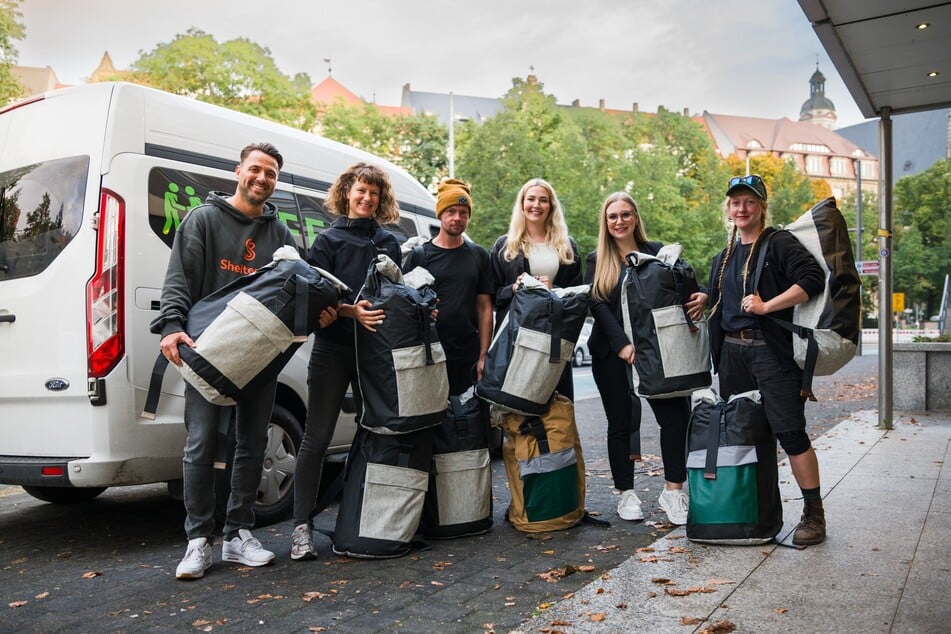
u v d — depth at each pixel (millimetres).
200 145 4898
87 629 3145
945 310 20609
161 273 4473
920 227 63406
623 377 4820
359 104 35719
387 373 4039
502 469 6930
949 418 9094
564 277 4941
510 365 4441
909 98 8383
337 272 4285
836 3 6191
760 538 3990
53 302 4359
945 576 3447
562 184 36500
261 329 3588
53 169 4547
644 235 5016
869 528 4273
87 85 4586
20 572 4012
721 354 4371
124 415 4242
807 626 2900
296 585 3654
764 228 4285
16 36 19312
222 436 3867
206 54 29703
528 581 3674
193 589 3617
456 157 36406
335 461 6938
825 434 7906
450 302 4625
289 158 5672
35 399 4395
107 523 5199
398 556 4074
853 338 3941
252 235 4086
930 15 6387
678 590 3309
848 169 118875
